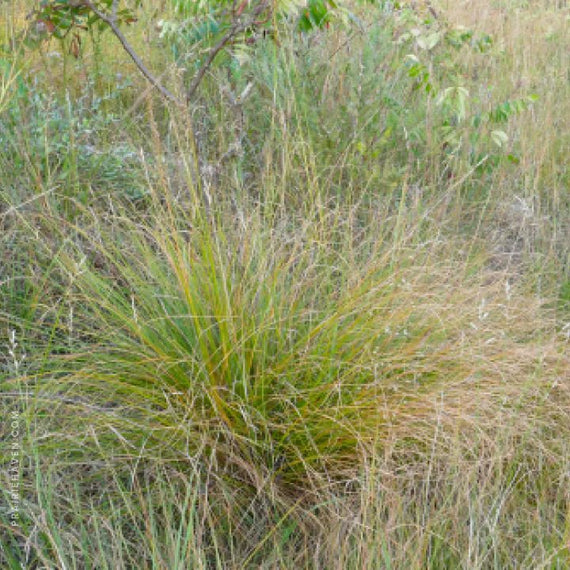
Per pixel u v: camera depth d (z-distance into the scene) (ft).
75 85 14.94
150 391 8.85
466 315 10.18
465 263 11.23
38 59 15.46
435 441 8.63
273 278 9.66
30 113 12.53
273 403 9.12
